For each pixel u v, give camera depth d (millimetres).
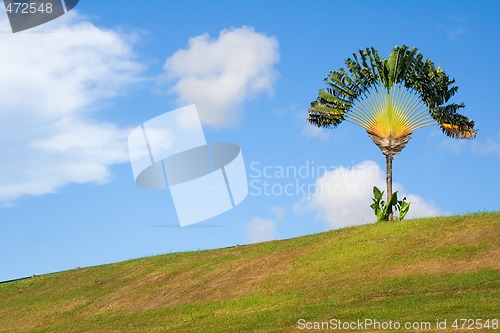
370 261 23312
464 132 30328
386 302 18688
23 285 32844
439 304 17422
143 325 21922
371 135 30547
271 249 28562
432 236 24469
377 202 29562
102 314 25031
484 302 17094
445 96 30031
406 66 29859
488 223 24469
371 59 30500
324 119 31531
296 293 21875
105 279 30422
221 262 28438
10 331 25156
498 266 20562
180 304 23875
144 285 27719
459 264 21297
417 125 30281
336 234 28469
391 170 30172
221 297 23547
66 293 29516
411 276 21062
